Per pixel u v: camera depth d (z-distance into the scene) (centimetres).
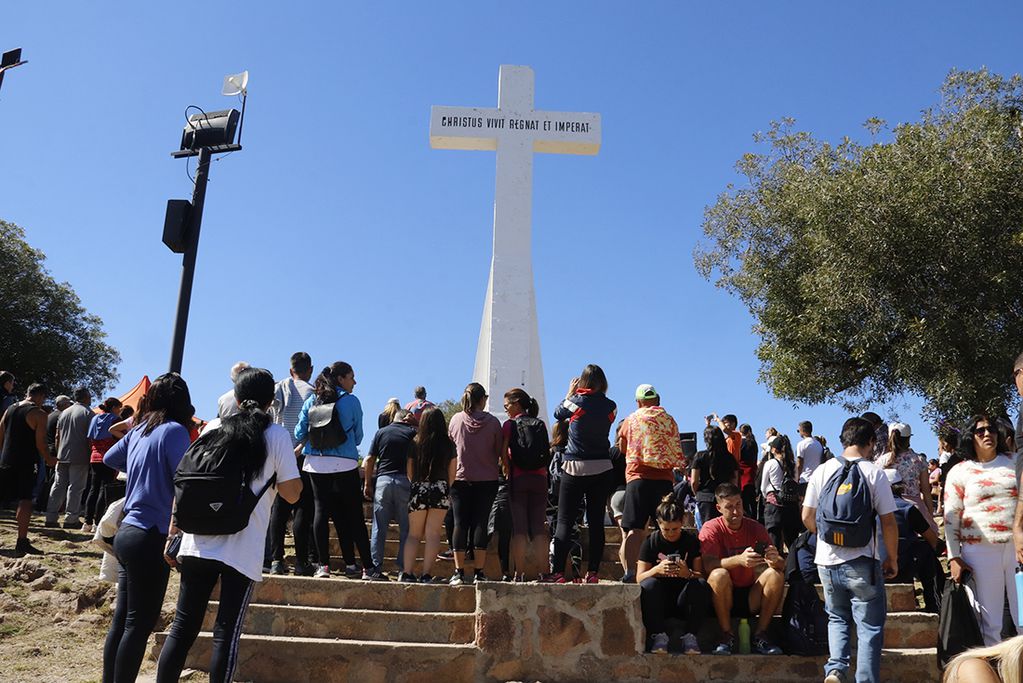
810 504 596
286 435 478
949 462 826
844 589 571
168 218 715
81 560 899
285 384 805
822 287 1789
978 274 1664
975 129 1794
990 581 579
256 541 459
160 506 477
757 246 2125
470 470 730
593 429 742
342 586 695
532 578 790
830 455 1198
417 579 731
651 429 751
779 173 2147
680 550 676
